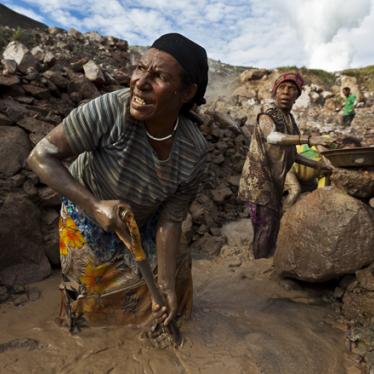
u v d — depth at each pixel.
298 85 3.53
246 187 3.65
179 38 1.83
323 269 2.85
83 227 2.24
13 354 2.06
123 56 6.21
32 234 3.12
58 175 1.95
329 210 2.90
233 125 5.98
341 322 2.68
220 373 2.02
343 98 16.11
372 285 2.61
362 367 2.22
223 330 2.39
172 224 2.31
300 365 2.15
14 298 2.75
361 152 2.76
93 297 2.31
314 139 3.21
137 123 1.95
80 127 1.93
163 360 2.08
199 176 2.25
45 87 3.75
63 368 1.98
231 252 4.09
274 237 3.73
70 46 5.57
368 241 2.78
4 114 3.30
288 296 3.06
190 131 2.13
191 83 1.87
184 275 2.42
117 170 2.05
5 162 3.13
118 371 1.99
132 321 2.36
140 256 1.95
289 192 4.21
